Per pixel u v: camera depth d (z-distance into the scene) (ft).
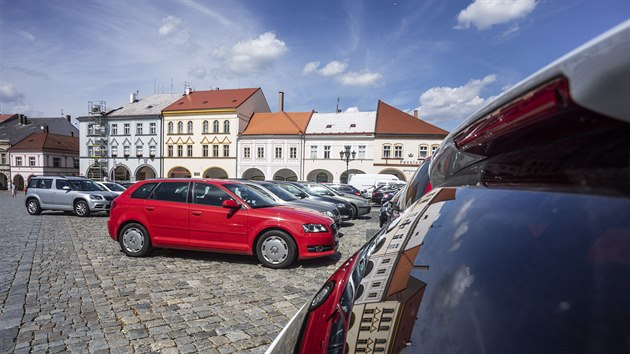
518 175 3.56
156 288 14.14
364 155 124.26
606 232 2.22
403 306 3.15
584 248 2.27
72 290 13.71
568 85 2.03
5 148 174.81
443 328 2.61
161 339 9.78
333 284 5.22
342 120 134.00
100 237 26.14
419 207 5.22
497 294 2.47
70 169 176.45
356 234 29.84
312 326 4.39
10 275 15.65
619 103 1.78
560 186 2.82
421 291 3.14
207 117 137.39
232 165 135.13
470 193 4.21
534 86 2.39
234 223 17.70
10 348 9.10
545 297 2.20
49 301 12.50
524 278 2.41
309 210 19.35
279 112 145.48
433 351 2.52
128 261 18.54
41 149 162.81
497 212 3.29
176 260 18.88
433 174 6.75
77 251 21.01
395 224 5.43
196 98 151.74
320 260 19.30
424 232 4.09
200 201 18.45
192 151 139.13
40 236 26.37
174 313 11.63
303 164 128.47
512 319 2.25
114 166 146.61
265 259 17.49
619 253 2.12
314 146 127.95
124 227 19.40
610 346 1.78
